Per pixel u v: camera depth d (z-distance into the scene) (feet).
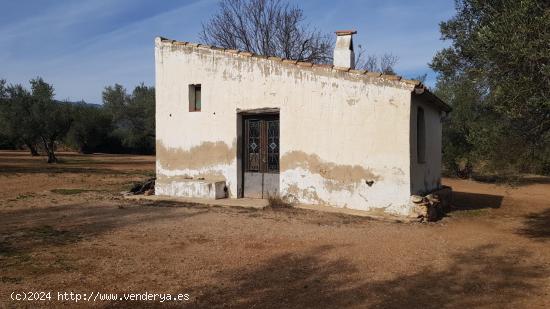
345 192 35.04
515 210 41.09
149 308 15.76
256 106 38.88
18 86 102.68
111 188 51.80
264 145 39.68
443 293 17.72
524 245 26.08
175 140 43.24
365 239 26.37
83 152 162.30
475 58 32.81
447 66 42.14
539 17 18.67
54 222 30.58
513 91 19.43
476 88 31.22
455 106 64.28
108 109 167.43
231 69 40.16
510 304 16.67
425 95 34.37
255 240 25.79
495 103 22.12
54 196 43.80
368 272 20.22
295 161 37.11
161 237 26.30
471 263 22.03
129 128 169.68
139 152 174.09
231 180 40.29
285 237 26.61
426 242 26.05
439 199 36.60
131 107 165.07
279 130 38.68
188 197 40.65
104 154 166.91
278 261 21.67
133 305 15.99
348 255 22.89
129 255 22.38
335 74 35.35
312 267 20.80
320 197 36.09
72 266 20.44
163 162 43.88
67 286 17.79
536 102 19.10
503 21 20.35
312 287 18.11
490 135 26.23
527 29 18.79
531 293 17.85
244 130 40.52
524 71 19.76
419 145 37.24
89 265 20.63
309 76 36.45
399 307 16.17
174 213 34.09
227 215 33.30
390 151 33.30
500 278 19.75
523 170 26.30
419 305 16.40
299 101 36.91
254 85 39.01
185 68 42.65
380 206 33.65
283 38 81.61
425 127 37.73
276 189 39.04
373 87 33.86
